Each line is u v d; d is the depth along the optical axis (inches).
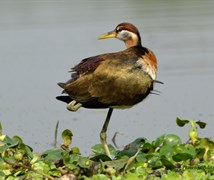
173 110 657.6
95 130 598.2
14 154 423.8
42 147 549.3
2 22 995.3
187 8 1071.6
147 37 917.2
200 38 899.4
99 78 467.5
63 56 844.6
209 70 781.9
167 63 808.3
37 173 404.8
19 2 1139.3
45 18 1012.5
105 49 872.9
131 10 1056.8
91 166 412.5
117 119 634.2
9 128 605.0
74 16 1011.9
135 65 479.5
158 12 1042.1
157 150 458.6
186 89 724.7
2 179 403.2
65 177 396.8
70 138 462.6
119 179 390.3
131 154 453.1
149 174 406.3
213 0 1134.4
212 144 436.5
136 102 486.0
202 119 622.5
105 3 1121.4
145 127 603.8
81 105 470.6
